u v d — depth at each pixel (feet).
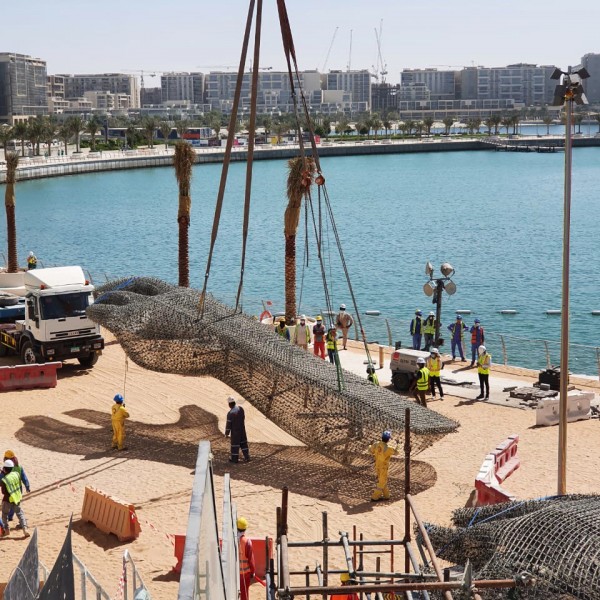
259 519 63.46
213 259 256.52
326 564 43.11
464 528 45.09
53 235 318.04
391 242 291.79
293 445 81.05
